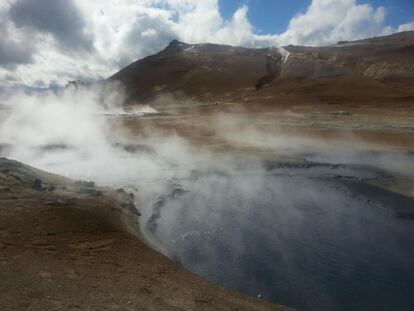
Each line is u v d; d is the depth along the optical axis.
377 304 8.38
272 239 11.57
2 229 8.95
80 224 9.98
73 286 6.86
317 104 56.47
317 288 8.90
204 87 85.25
